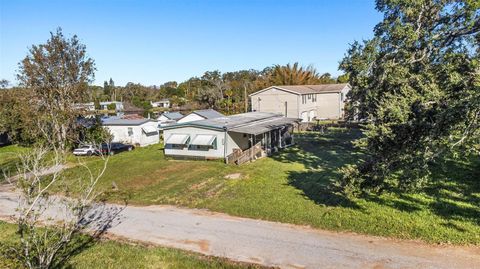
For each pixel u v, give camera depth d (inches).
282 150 1176.8
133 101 3528.5
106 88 4212.6
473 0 553.6
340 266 386.9
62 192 685.3
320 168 877.8
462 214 507.5
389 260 392.8
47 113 1200.2
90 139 1199.6
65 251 443.8
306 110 1946.4
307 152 1116.5
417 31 630.5
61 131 1171.9
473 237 431.2
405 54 658.8
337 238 459.8
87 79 1323.8
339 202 593.3
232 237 483.2
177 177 849.5
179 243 472.7
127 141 1493.6
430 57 635.5
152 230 523.2
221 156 1047.6
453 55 547.8
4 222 570.3
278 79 2632.9
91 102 1413.6
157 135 1582.2
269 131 1108.5
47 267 362.6
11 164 1096.8
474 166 772.6
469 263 374.9
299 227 504.1
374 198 599.8
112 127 1502.2
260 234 487.8
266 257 418.3
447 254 396.8
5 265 345.7
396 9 674.8
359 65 738.8
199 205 629.0
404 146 449.7
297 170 865.5
